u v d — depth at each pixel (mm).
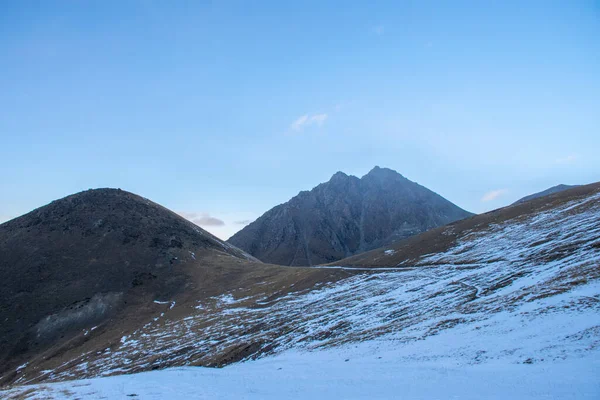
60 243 140750
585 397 19391
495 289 55281
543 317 35438
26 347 92812
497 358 29484
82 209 165750
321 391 28422
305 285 98688
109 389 33281
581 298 36875
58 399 30219
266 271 128500
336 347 48312
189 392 30750
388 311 60375
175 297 116250
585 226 74688
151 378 39875
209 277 128125
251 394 29078
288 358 48844
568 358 25672
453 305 53344
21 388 39062
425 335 42438
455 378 26688
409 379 28375
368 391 26844
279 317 75000
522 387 22516
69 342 91000
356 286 86500
